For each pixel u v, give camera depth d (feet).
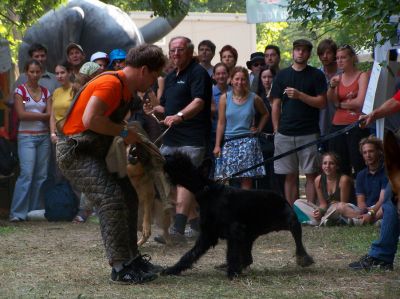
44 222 44.19
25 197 45.29
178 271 25.72
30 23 54.70
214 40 106.93
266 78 45.96
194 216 36.42
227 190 25.54
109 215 23.99
